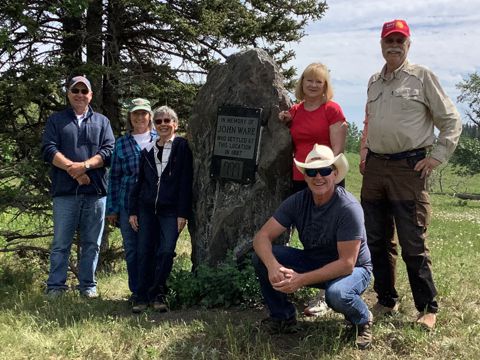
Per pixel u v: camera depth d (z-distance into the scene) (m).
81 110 6.58
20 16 7.69
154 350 4.48
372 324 4.71
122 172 6.42
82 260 6.72
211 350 4.46
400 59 4.75
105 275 8.64
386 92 4.80
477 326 4.79
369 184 5.02
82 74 8.42
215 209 6.20
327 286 4.38
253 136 5.97
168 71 9.62
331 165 4.33
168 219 5.82
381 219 5.08
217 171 6.19
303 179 5.53
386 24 4.75
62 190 6.46
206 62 9.69
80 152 6.48
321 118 5.33
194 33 8.87
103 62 9.70
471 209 28.25
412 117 4.71
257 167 5.97
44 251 9.08
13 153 8.12
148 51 10.07
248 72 6.14
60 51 9.11
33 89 7.82
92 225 6.68
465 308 5.34
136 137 6.50
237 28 9.70
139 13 9.25
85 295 6.49
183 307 5.69
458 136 4.68
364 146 5.32
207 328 4.91
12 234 8.76
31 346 4.60
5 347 4.55
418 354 4.29
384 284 5.23
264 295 4.71
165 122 5.82
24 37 8.56
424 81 4.71
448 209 27.95
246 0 10.42
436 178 48.56
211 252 6.18
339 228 4.33
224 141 6.17
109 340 4.73
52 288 6.46
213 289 5.72
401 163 4.77
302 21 10.57
